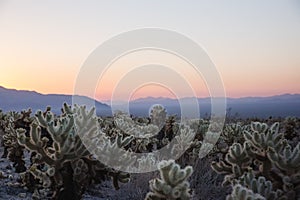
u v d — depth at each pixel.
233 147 3.94
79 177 3.94
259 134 3.87
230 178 3.95
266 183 3.33
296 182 3.49
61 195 3.89
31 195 4.47
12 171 5.87
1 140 8.87
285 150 3.57
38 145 3.82
